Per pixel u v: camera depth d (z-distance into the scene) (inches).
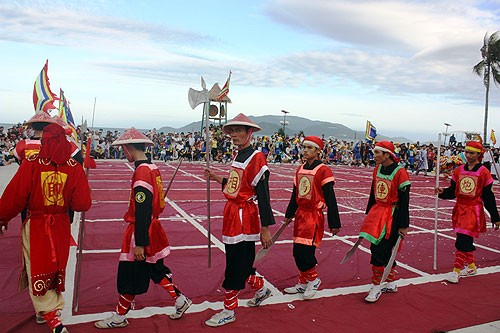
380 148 209.8
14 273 223.1
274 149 1253.7
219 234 328.8
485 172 239.1
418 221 422.9
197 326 170.6
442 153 1014.4
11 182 145.4
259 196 173.2
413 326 179.5
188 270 240.7
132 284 163.8
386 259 205.8
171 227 346.9
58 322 151.3
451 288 226.7
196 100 196.2
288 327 173.5
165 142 1133.7
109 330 164.2
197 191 565.0
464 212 242.2
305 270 204.7
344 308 195.2
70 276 223.3
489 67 1263.5
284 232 348.5
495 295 218.1
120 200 463.8
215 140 1105.4
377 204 213.3
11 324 164.9
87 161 179.6
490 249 320.8
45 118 197.9
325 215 438.0
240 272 173.6
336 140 1428.4
